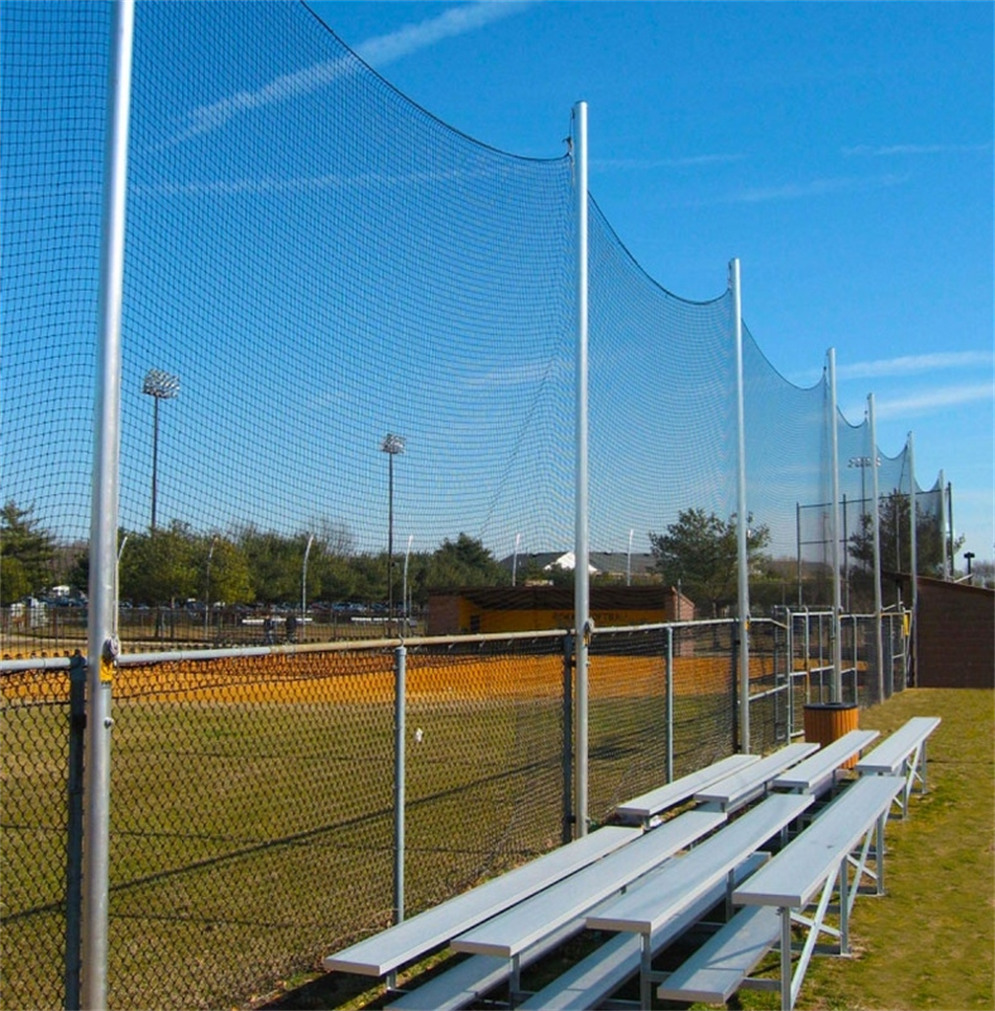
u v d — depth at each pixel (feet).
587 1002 13.74
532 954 15.83
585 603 21.94
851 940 18.35
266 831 24.58
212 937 17.04
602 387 24.67
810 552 48.80
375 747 35.22
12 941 16.70
